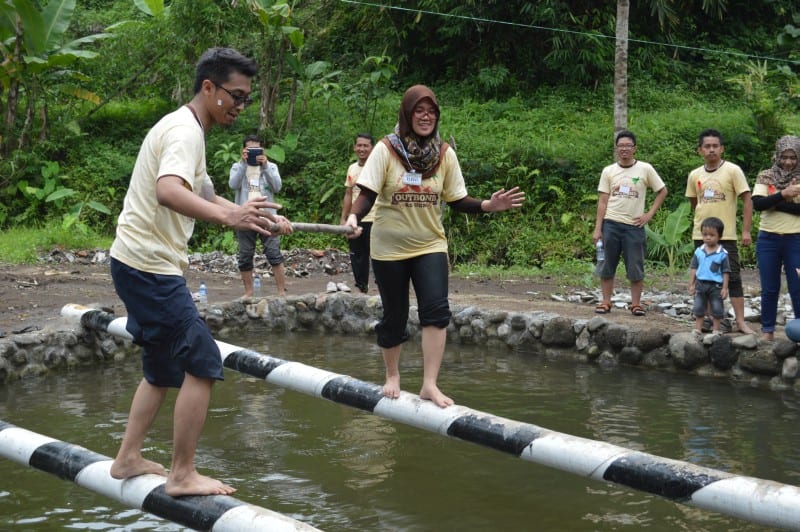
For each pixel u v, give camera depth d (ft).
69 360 23.94
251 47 52.24
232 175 29.53
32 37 45.55
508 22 60.13
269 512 10.77
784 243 21.49
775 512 10.00
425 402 14.08
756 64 63.41
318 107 55.26
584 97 58.03
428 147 13.99
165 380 11.75
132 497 11.84
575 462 11.90
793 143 21.15
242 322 29.78
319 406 19.99
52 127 51.88
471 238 45.65
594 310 28.22
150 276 11.13
